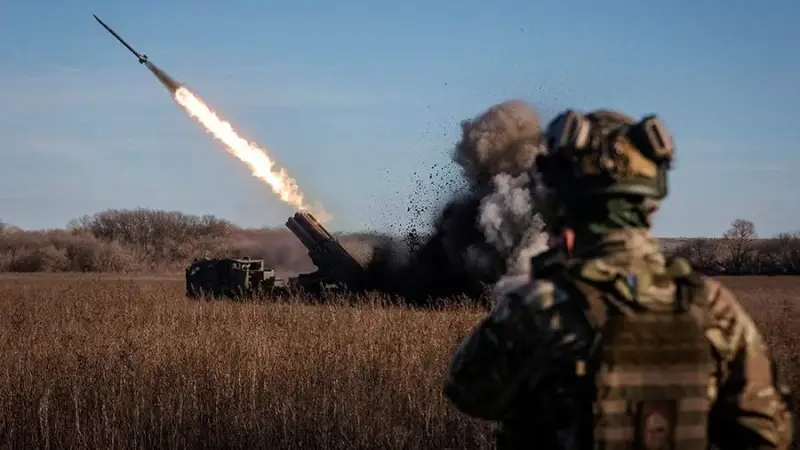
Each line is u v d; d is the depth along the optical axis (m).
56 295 29.33
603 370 3.28
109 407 12.20
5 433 11.90
